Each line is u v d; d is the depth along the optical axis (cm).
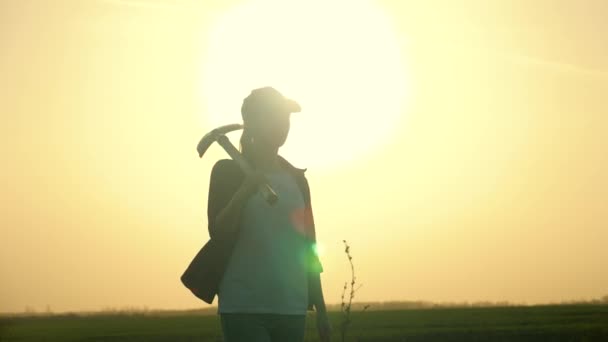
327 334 487
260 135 460
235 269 451
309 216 479
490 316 5522
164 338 4069
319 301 485
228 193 459
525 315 5644
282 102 460
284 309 450
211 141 459
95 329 6128
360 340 3234
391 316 6338
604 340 3062
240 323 446
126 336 4447
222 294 454
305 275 464
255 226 451
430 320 5144
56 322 8106
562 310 6600
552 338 3256
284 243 454
